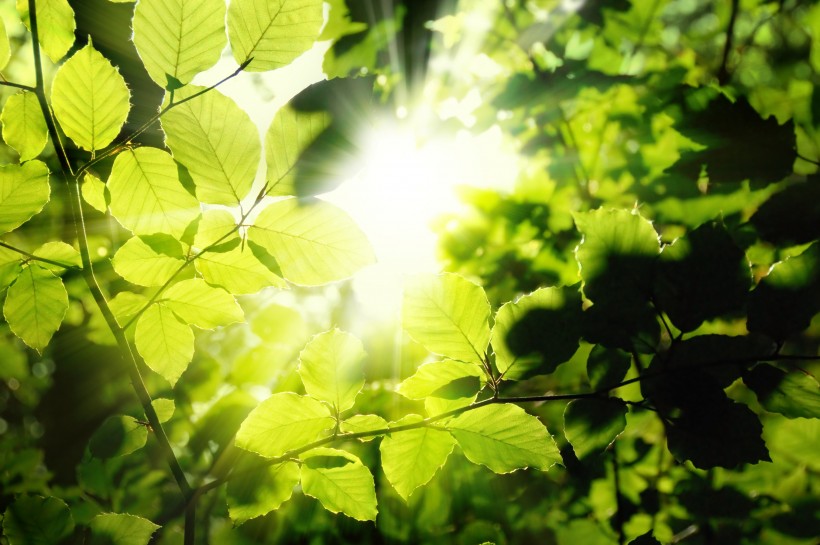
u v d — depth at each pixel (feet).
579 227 2.24
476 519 3.63
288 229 2.21
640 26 4.28
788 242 2.58
